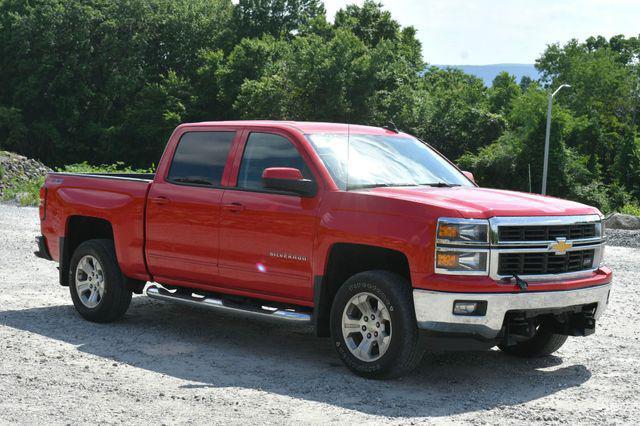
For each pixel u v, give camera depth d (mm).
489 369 6895
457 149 82750
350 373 6590
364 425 5207
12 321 8469
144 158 80812
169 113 75625
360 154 7164
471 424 5289
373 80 71312
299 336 8109
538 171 79938
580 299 6445
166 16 83250
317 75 70125
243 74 75125
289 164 7020
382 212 6305
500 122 84375
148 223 7977
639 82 109188
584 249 6605
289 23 85875
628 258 15305
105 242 8500
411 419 5363
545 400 5941
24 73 79188
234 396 5844
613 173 92750
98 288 8508
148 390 5965
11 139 75188
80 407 5500
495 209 6152
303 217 6746
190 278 7738
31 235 16812
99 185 8531
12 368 6539
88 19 78125
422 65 88625
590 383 6473
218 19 86062
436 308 5988
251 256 7125
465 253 5996
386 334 6328
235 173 7383
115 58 79938
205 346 7543
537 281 6223
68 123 77125
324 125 7406
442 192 6660
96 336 7855
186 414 5375
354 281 6410
